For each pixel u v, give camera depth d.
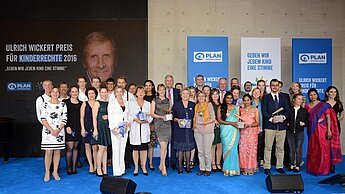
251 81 8.19
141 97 6.28
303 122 6.48
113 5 8.42
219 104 6.61
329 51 8.24
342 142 8.86
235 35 8.84
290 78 8.90
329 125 6.39
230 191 5.28
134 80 8.47
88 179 6.04
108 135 6.20
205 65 8.15
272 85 6.40
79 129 6.33
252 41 8.18
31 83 8.34
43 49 8.36
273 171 6.57
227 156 6.28
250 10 8.84
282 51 8.89
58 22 8.37
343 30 8.86
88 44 8.40
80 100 6.63
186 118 6.25
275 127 6.32
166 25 8.78
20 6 8.32
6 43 8.30
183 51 8.80
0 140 7.11
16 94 8.33
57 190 5.38
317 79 8.24
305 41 8.23
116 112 6.07
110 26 8.42
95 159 6.48
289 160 6.75
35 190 5.39
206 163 6.29
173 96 7.01
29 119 8.35
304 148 8.19
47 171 5.96
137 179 6.00
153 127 6.68
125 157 6.89
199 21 8.80
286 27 8.86
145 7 8.45
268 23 8.86
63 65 8.39
